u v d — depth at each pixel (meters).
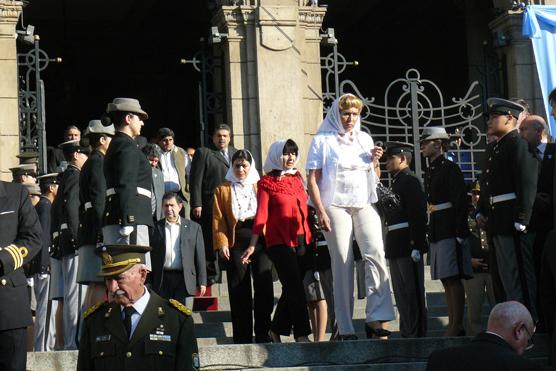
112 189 14.63
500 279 15.84
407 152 17.36
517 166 15.47
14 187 12.88
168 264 17.28
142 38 37.50
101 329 11.07
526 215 15.37
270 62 24.69
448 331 17.19
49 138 37.47
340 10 36.34
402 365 14.79
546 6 25.39
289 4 24.92
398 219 17.14
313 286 17.14
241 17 24.72
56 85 37.44
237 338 16.66
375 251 15.86
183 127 37.97
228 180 17.08
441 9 35.94
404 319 17.11
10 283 12.59
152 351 10.95
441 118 25.55
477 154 27.06
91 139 15.82
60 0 34.88
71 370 14.36
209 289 20.69
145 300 11.16
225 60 24.80
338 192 15.87
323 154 15.90
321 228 15.99
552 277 14.45
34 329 18.23
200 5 35.84
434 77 37.16
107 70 37.66
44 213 18.38
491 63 26.81
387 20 36.97
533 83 26.06
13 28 23.78
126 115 14.84
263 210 16.31
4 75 23.64
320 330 17.17
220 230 16.84
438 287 21.27
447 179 17.14
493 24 26.52
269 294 16.61
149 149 18.88
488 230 15.94
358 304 19.86
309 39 25.34
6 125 23.53
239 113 24.62
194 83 37.81
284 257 16.16
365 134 16.20
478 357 10.54
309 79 25.25
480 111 29.31
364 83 38.00
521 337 10.88
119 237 14.47
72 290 16.83
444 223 17.12
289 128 24.69
